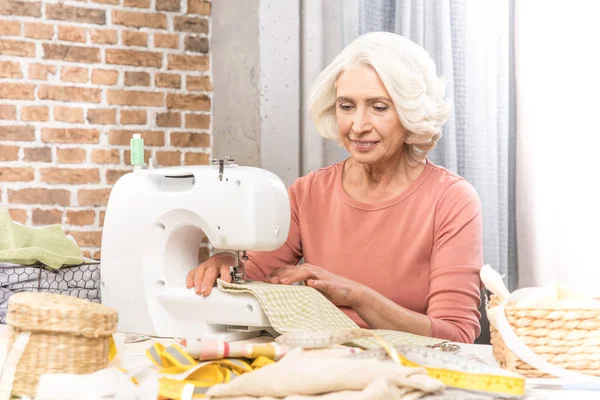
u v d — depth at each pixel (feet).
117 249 4.99
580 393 3.20
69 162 10.28
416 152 5.95
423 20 9.09
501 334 3.52
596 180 8.87
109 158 10.51
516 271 9.57
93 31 10.37
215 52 10.94
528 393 3.18
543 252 9.20
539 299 3.57
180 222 4.85
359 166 6.05
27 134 10.06
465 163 9.20
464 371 3.22
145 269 4.90
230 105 10.54
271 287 4.60
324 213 6.12
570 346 3.47
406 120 5.44
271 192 4.75
